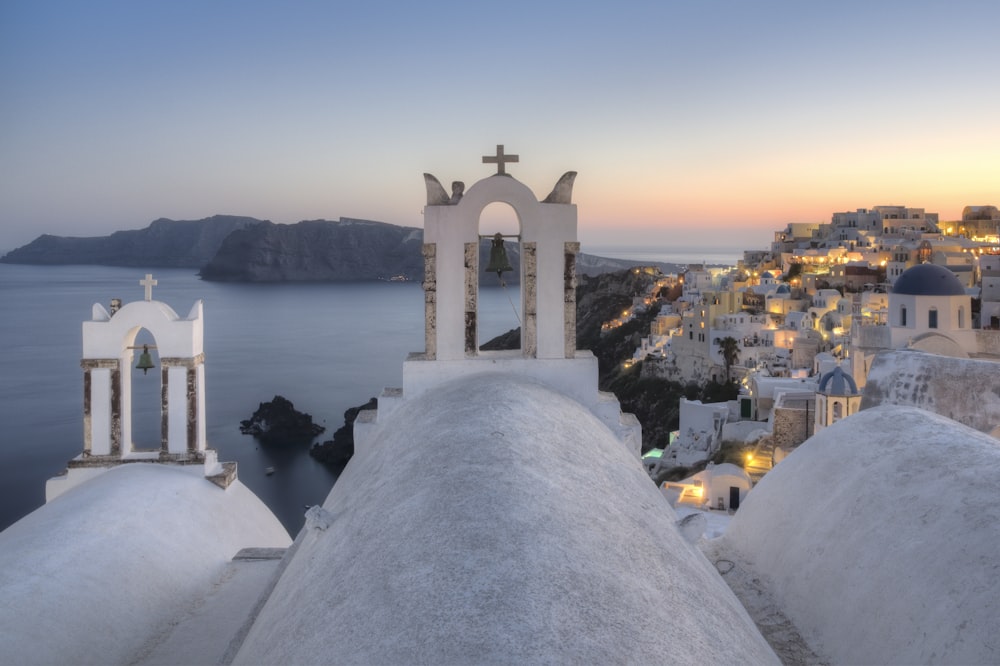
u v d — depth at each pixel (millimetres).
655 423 93188
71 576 8297
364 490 6387
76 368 120938
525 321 9719
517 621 3299
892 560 6188
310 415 97938
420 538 4266
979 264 97375
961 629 5176
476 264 9625
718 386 86000
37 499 61094
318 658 3727
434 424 6719
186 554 10102
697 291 136125
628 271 172875
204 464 12156
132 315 11961
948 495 6309
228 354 157000
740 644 4441
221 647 8414
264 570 10508
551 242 9672
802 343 83938
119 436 12117
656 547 5027
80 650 7539
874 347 40156
